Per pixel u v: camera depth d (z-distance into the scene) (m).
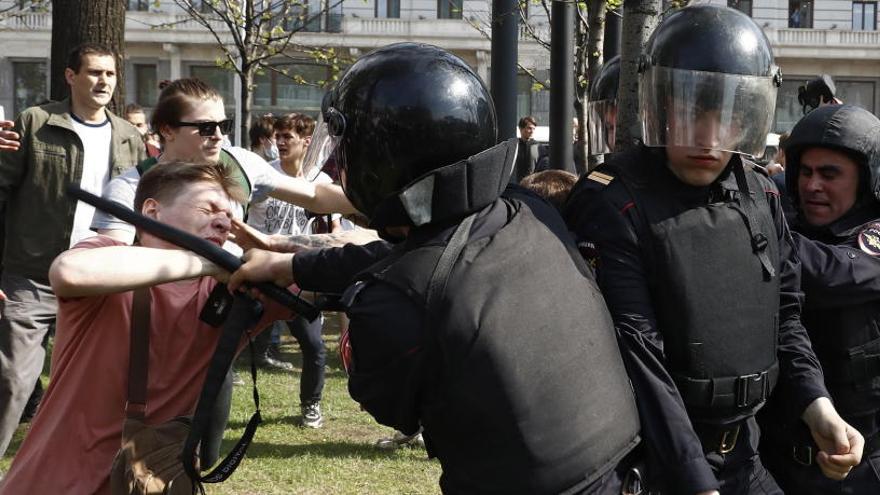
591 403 1.64
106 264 1.94
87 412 2.12
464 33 27.17
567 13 5.36
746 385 2.03
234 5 11.42
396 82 1.69
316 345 5.41
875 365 2.52
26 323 4.39
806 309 2.52
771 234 2.10
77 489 2.09
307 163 1.91
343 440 5.25
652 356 1.87
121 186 3.34
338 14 26.97
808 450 2.38
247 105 11.57
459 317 1.58
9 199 4.54
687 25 2.02
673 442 1.80
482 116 1.72
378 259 1.90
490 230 1.70
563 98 5.41
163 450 2.03
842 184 2.60
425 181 1.67
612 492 1.70
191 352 2.13
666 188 2.02
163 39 28.28
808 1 28.88
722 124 1.97
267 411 5.85
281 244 2.25
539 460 1.59
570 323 1.66
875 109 29.44
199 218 2.18
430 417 1.65
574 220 2.08
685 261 1.97
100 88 4.64
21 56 29.22
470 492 1.65
